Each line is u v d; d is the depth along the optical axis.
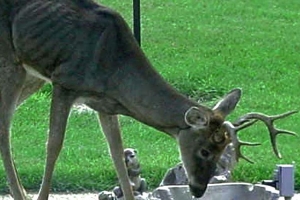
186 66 23.16
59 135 12.11
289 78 22.66
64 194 14.86
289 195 13.08
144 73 12.06
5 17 12.30
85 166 15.80
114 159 12.55
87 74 11.99
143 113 12.08
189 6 29.08
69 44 12.03
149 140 17.72
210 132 11.80
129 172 12.84
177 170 13.43
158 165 15.76
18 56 12.30
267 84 22.14
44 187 12.26
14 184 12.55
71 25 12.07
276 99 20.84
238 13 28.67
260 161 16.23
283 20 28.17
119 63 12.04
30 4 12.23
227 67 23.20
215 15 28.34
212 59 23.95
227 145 12.37
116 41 12.06
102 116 12.42
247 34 26.50
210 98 21.19
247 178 15.42
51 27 12.09
